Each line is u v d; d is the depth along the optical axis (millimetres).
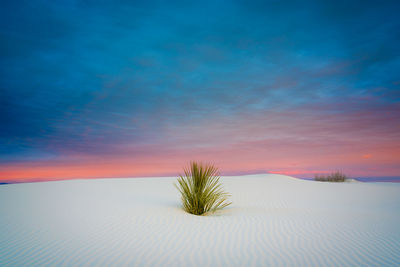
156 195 10195
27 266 3303
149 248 4004
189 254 3785
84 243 4176
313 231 5109
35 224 5184
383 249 4098
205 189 7164
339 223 5863
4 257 3580
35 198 8234
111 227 5090
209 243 4273
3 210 6383
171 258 3625
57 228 4949
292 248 4094
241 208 7922
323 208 8297
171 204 8039
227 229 5117
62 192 9820
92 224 5273
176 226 5266
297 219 6188
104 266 3332
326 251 3980
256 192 12602
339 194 12703
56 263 3404
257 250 3982
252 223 5652
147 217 5941
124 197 9141
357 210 7969
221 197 10008
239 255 3771
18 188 10594
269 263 3494
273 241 4434
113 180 15953
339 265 3463
